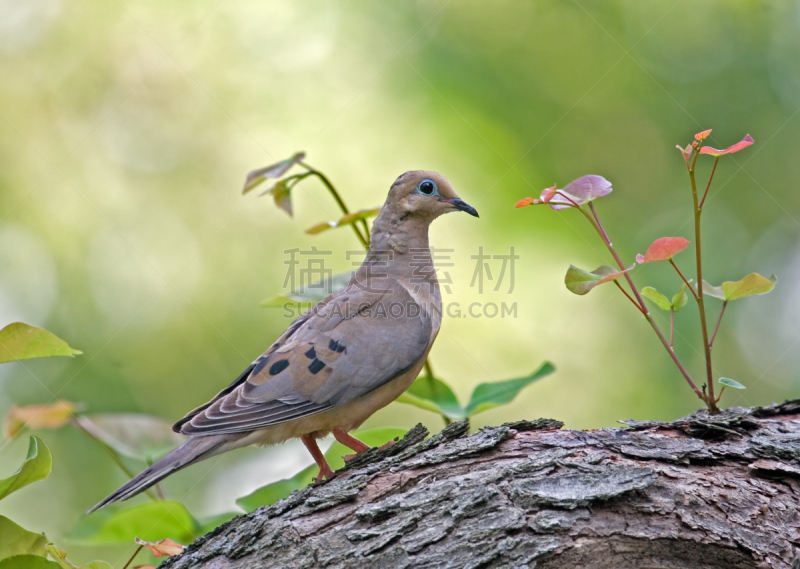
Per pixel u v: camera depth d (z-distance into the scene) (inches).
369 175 517.3
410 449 224.7
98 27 558.6
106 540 281.7
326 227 313.9
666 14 520.7
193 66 554.6
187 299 527.2
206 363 513.3
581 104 511.5
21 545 219.5
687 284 234.1
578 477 200.8
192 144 551.2
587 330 489.7
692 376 472.7
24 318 503.8
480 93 508.4
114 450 305.1
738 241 493.7
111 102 554.3
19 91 547.2
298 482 285.9
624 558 193.2
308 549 197.8
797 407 234.8
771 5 519.5
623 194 507.2
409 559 190.9
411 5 530.3
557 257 493.0
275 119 541.0
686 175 508.4
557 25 519.5
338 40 538.0
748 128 507.5
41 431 461.1
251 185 309.3
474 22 523.2
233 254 535.2
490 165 498.9
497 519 194.7
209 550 207.8
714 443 217.9
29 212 530.6
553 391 485.1
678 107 512.1
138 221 539.8
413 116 515.5
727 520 196.2
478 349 493.4
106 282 526.3
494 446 217.3
